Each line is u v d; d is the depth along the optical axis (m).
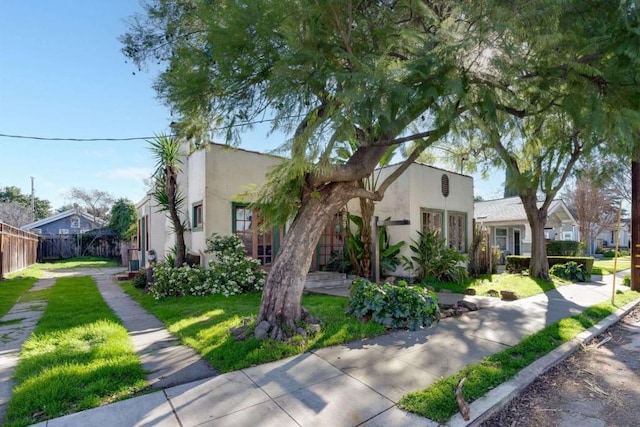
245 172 9.09
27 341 4.24
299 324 4.47
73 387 2.92
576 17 4.13
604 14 4.07
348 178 4.60
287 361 3.60
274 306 4.46
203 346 4.01
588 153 5.11
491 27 3.27
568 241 16.05
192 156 9.57
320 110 4.32
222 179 8.71
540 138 8.02
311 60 3.81
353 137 3.53
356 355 3.79
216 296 7.27
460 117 4.35
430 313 5.05
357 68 3.77
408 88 3.41
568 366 3.82
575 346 4.29
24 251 14.57
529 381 3.30
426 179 10.42
